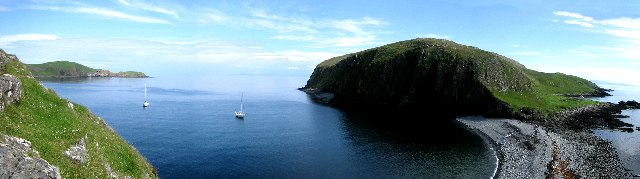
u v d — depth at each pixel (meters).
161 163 68.25
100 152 32.97
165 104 166.50
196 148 80.06
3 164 20.06
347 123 118.56
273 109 155.88
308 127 110.50
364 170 67.12
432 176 63.91
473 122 119.50
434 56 161.38
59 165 25.44
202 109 150.88
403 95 161.12
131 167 36.22
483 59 152.12
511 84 149.88
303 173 64.88
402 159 74.56
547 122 117.25
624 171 65.12
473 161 73.19
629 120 128.12
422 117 132.12
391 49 187.62
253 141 88.88
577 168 66.56
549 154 77.19
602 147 84.06
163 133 95.25
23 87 33.31
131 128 100.94
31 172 21.17
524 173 64.25
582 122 117.75
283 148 82.25
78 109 41.38
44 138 27.66
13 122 27.03
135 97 195.62
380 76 172.00
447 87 150.62
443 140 92.56
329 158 74.69
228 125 111.56
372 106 164.38
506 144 87.75
